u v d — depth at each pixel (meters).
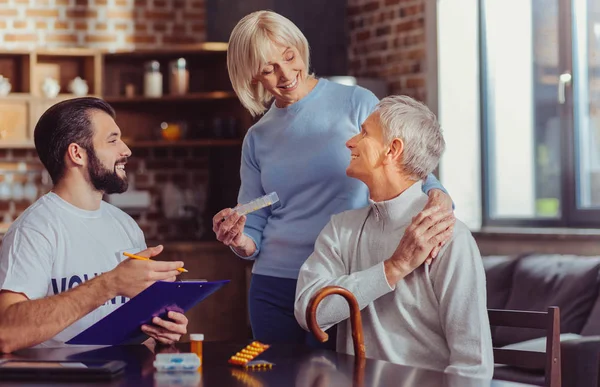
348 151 2.83
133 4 6.91
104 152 2.62
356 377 1.92
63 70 6.68
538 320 2.37
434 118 2.42
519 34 5.81
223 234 2.71
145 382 1.88
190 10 6.99
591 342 3.96
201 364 2.09
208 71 6.77
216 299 6.16
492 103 5.98
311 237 2.85
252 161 3.03
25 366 1.96
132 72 6.74
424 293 2.30
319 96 2.88
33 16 6.79
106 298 2.27
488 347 2.21
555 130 5.64
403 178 2.40
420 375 1.94
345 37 6.62
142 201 6.66
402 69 6.29
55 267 2.53
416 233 2.24
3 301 2.38
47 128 2.61
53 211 2.56
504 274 5.05
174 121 6.78
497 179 5.98
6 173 6.69
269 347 2.34
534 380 4.10
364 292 2.26
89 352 2.25
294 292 2.86
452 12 6.09
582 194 5.52
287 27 2.77
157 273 2.27
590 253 5.12
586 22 5.48
